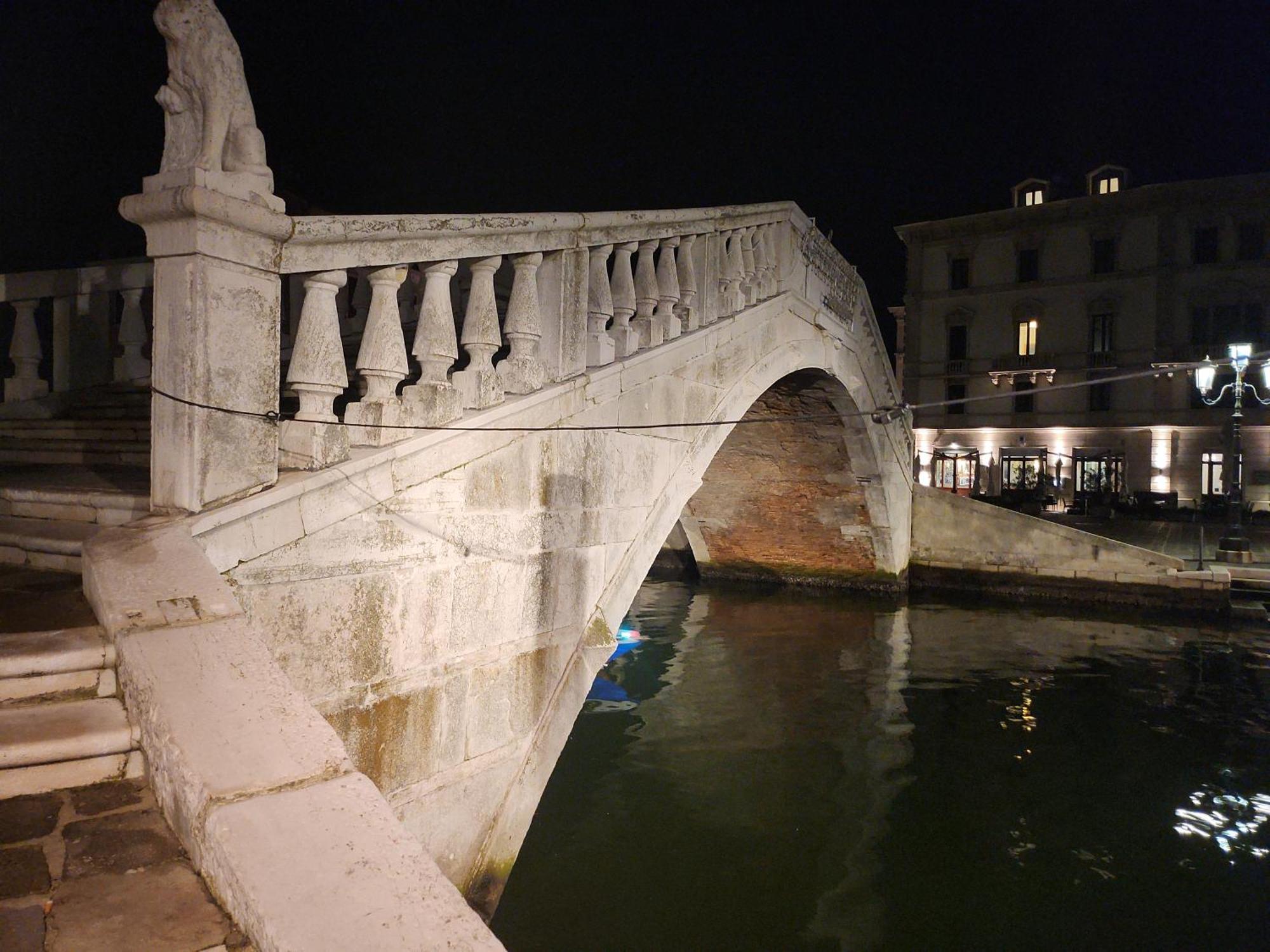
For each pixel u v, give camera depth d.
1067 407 34.00
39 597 3.05
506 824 4.77
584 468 5.44
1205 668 12.30
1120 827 7.19
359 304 8.46
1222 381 30.92
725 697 10.73
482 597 4.54
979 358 35.91
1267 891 6.18
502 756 4.73
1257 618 15.62
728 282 7.93
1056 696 10.87
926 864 6.50
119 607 2.58
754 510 17.80
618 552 5.91
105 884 1.82
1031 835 7.02
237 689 2.26
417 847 1.75
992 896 6.05
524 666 4.89
